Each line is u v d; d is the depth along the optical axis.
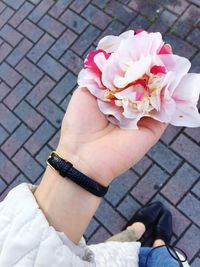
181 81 0.23
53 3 0.69
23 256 0.19
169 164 0.54
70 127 0.23
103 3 0.65
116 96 0.22
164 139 0.55
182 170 0.53
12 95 0.66
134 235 0.51
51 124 0.62
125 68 0.23
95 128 0.23
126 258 0.37
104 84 0.23
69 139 0.22
